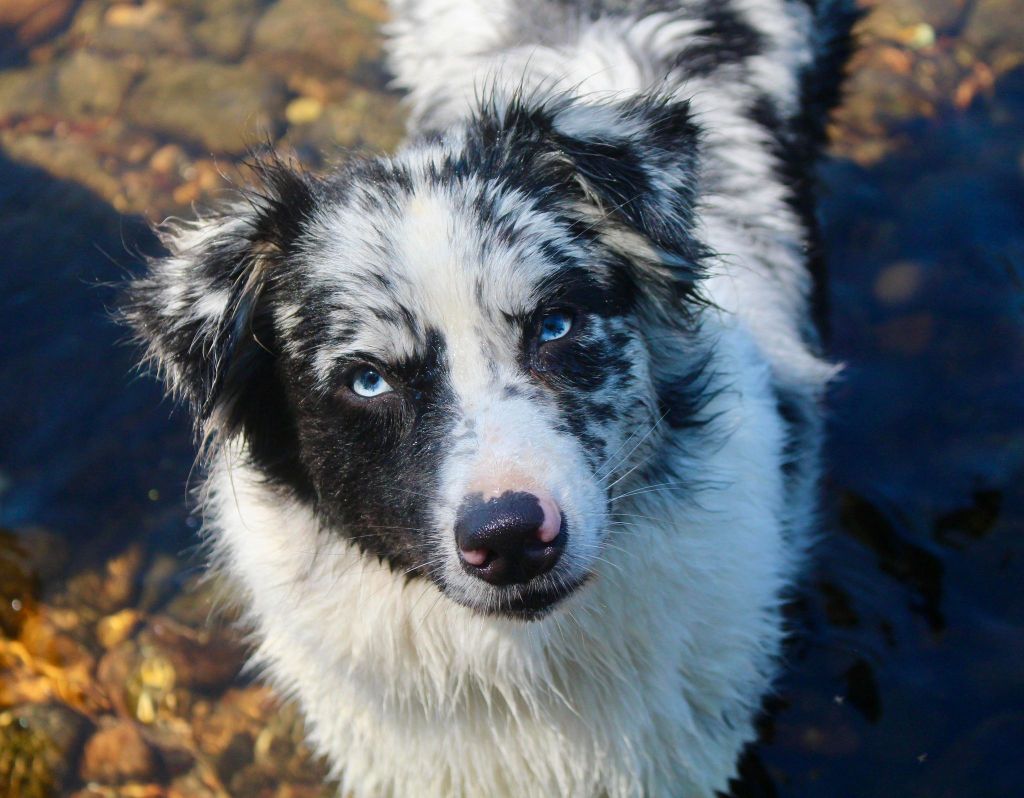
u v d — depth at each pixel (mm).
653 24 954
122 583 905
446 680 743
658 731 764
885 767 798
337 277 689
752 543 770
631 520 717
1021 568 854
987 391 920
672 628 743
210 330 711
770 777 802
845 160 1019
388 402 685
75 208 1057
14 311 1009
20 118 1124
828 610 852
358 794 808
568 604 707
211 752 840
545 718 753
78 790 831
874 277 970
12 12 1200
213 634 880
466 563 650
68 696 864
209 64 1148
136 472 947
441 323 676
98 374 984
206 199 1057
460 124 769
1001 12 1082
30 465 952
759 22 980
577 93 891
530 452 653
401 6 1103
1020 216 985
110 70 1149
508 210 689
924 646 835
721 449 749
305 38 1154
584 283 691
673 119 727
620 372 695
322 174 771
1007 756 792
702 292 766
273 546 746
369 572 725
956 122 1034
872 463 903
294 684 804
